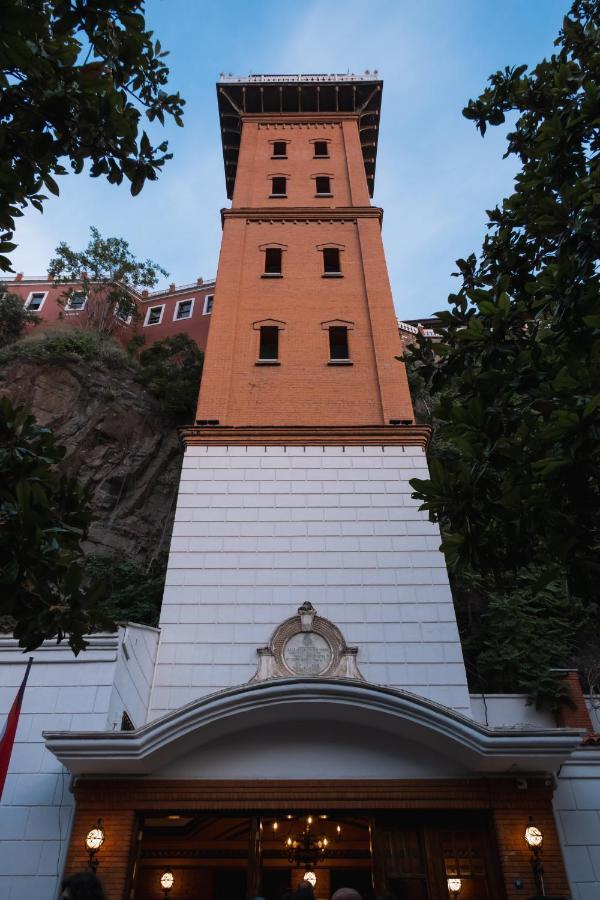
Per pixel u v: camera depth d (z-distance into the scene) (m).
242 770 11.36
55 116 7.36
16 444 8.32
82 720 11.48
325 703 11.12
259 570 14.61
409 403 18.41
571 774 11.42
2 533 7.45
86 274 43.50
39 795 10.99
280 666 13.04
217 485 16.17
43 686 11.92
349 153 30.23
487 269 11.56
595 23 11.91
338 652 13.25
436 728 10.80
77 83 7.47
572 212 9.24
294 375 19.36
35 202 7.57
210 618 13.89
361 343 20.55
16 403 30.92
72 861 10.27
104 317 41.84
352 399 18.72
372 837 11.05
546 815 10.86
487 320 9.66
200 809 10.96
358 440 17.16
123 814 10.79
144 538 29.12
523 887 10.22
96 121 7.55
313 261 23.66
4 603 7.66
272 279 22.83
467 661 20.50
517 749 10.46
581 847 10.66
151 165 8.08
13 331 38.91
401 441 17.16
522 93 11.79
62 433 30.62
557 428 7.41
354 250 24.23
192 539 15.13
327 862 14.84
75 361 33.59
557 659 18.33
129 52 8.13
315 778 11.30
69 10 6.80
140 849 10.93
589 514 7.84
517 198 11.21
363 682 10.97
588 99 9.95
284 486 16.17
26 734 11.48
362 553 14.91
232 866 15.03
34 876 10.23
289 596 14.20
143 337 41.06
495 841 10.77
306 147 31.34
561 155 10.41
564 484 7.88
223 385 18.86
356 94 35.47
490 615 20.19
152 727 10.51
